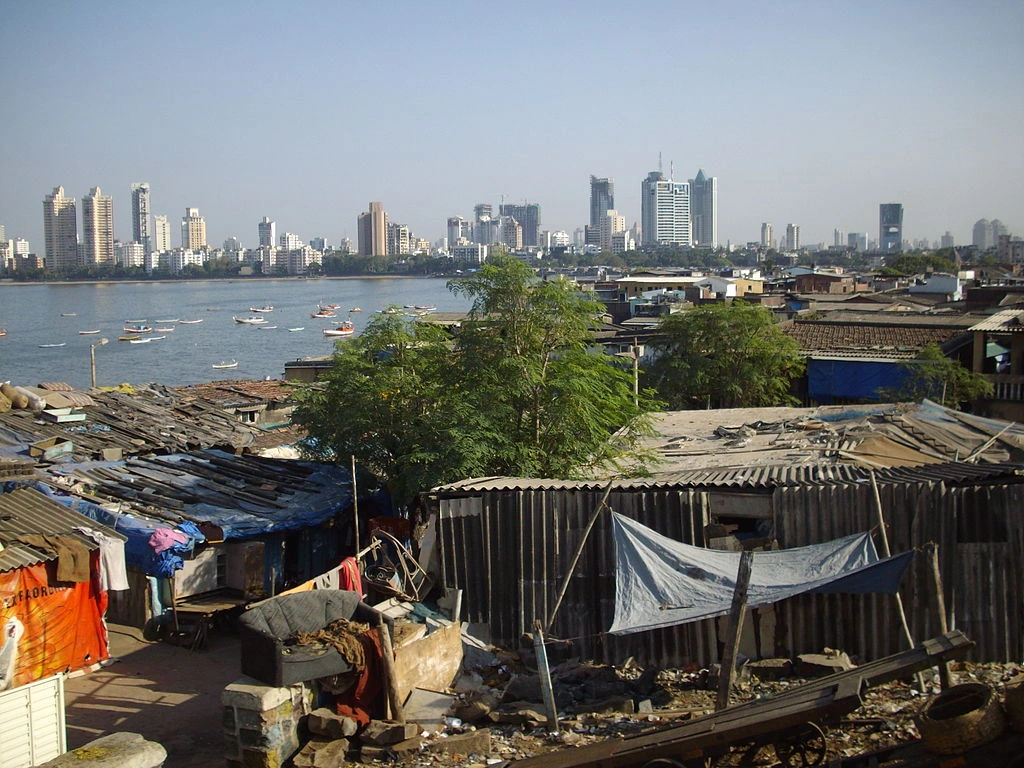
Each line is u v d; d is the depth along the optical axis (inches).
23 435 930.7
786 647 476.7
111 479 815.1
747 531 521.3
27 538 542.9
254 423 1332.4
